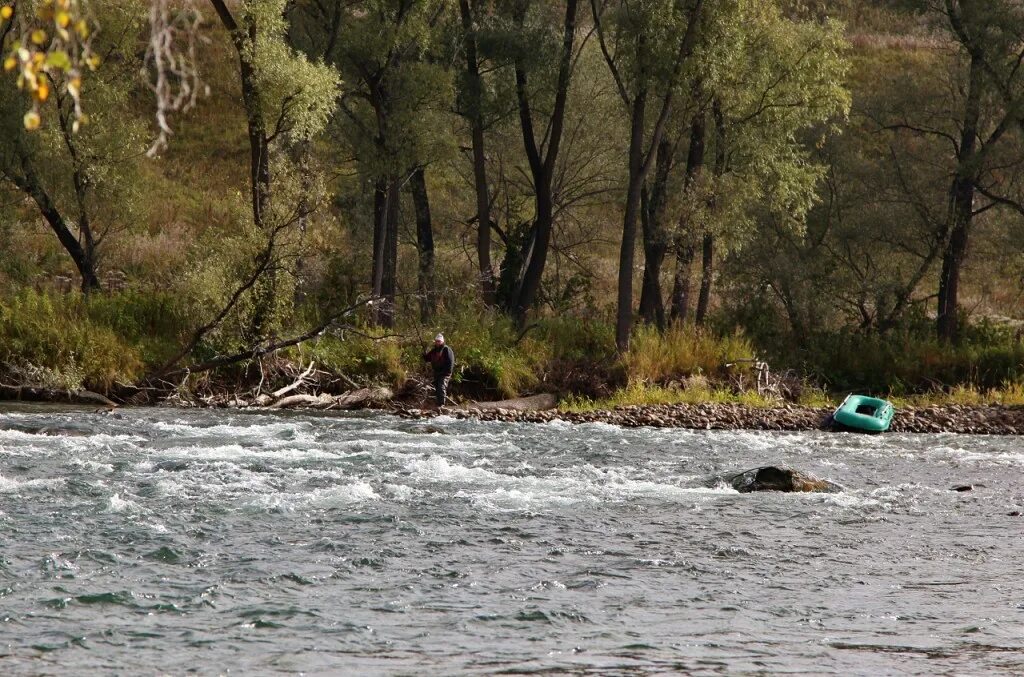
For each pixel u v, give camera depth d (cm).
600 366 13688
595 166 17225
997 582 4922
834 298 16288
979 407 12775
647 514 6250
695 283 18762
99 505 5866
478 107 15362
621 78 15962
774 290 16075
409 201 18012
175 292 13212
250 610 4134
